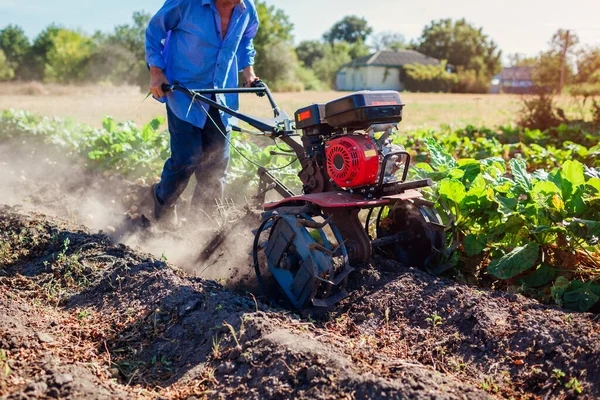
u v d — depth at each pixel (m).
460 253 4.69
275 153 4.83
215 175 5.73
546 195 4.43
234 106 5.70
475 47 93.50
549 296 4.08
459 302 3.71
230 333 3.38
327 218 3.98
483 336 3.40
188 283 4.07
